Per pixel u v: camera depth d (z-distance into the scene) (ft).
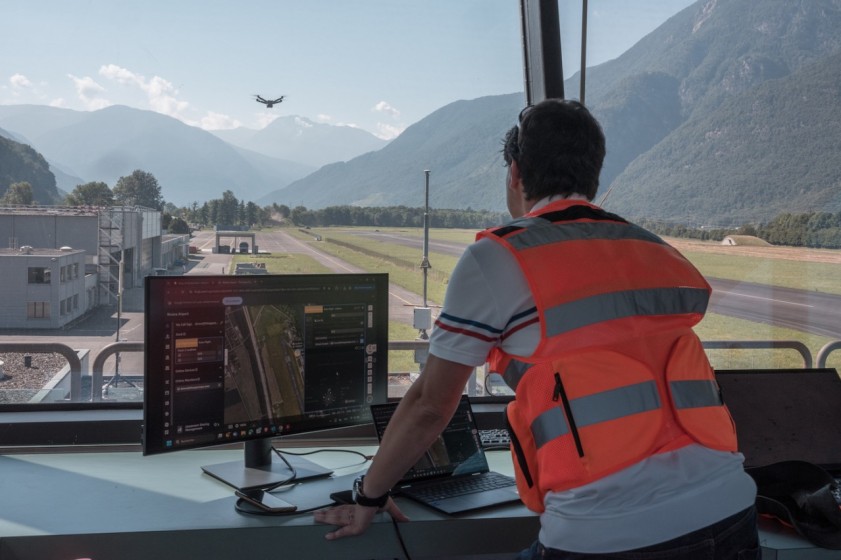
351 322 6.26
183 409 5.52
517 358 4.21
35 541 4.63
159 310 5.41
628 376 4.00
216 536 4.83
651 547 3.79
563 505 3.96
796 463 5.96
